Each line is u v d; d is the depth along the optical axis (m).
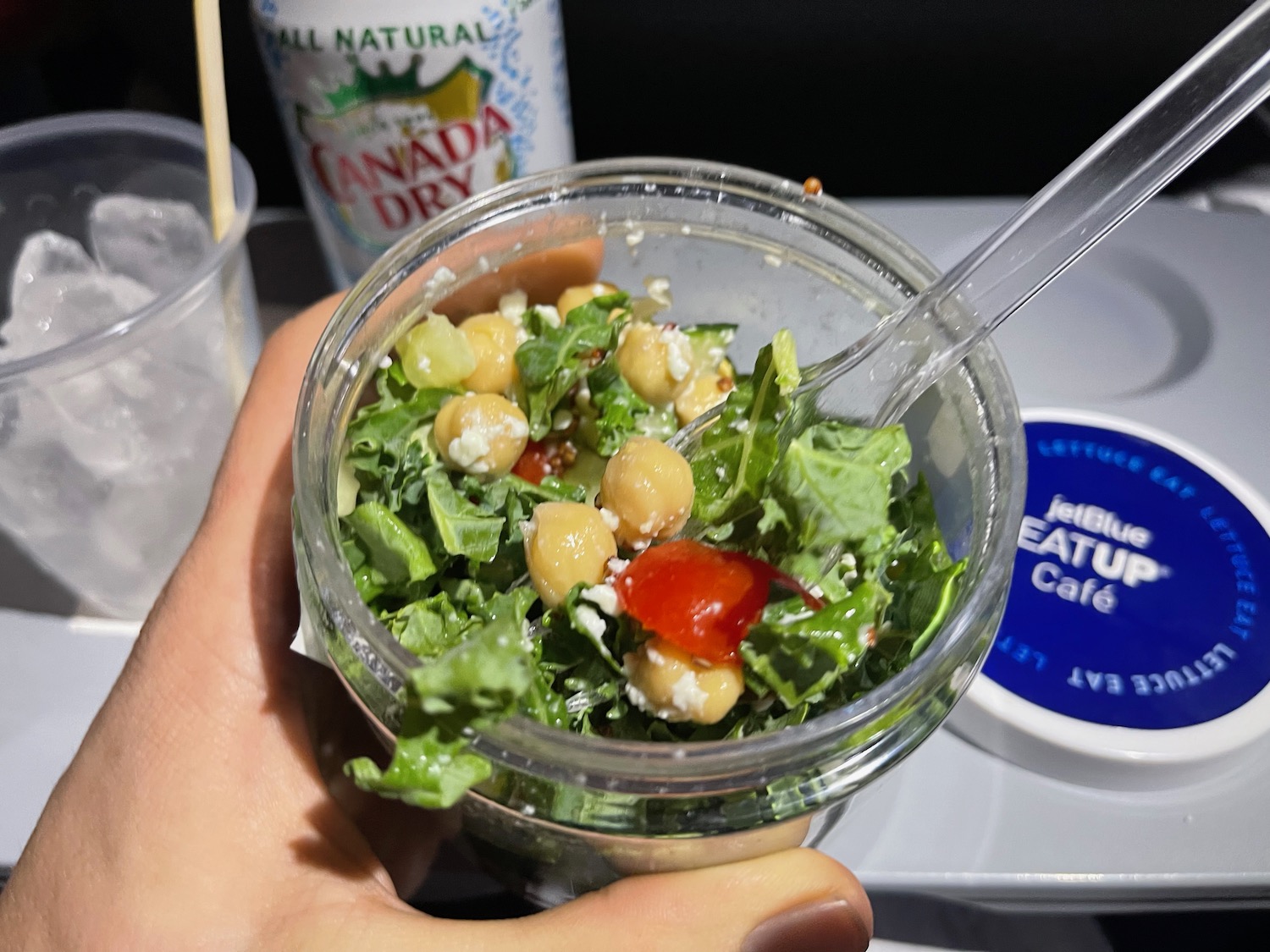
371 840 0.14
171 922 0.11
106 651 0.16
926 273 0.13
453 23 0.15
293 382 0.15
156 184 0.19
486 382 0.14
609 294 0.15
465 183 0.17
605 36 0.21
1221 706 0.14
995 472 0.11
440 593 0.12
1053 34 0.21
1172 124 0.11
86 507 0.16
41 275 0.18
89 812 0.12
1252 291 0.19
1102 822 0.13
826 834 0.13
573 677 0.11
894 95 0.22
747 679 0.11
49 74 0.22
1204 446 0.17
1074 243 0.12
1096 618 0.14
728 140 0.23
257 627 0.13
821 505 0.11
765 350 0.12
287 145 0.22
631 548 0.12
